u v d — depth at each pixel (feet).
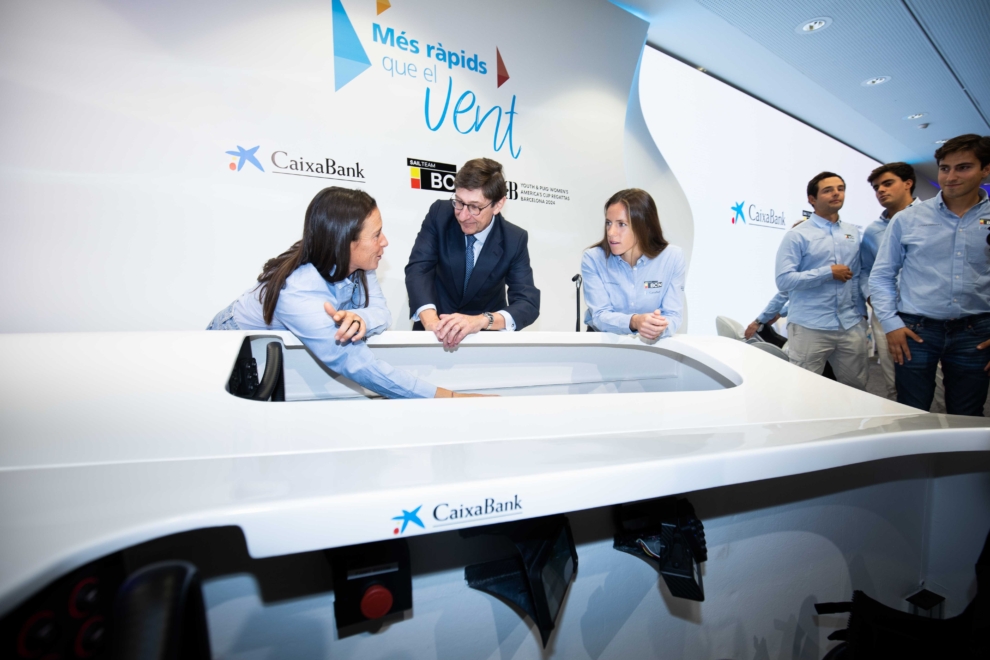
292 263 3.13
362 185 7.70
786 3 10.39
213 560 1.59
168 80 6.26
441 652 1.89
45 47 5.62
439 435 1.92
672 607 2.37
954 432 2.43
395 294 8.20
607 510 2.18
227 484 1.41
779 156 15.57
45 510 1.20
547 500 1.57
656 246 4.75
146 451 1.58
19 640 0.93
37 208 5.70
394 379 3.03
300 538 1.31
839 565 2.88
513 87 9.11
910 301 6.42
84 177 5.90
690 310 12.90
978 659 1.70
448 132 8.43
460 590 1.91
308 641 1.70
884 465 2.99
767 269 15.26
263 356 3.53
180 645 0.79
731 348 3.91
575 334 4.15
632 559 2.26
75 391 1.96
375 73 7.65
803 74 13.52
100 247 6.03
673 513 2.15
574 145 9.99
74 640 1.01
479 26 8.60
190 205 6.48
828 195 8.27
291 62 7.00
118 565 1.24
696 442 2.03
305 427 1.89
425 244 5.79
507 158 9.16
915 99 15.26
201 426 1.80
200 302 6.64
